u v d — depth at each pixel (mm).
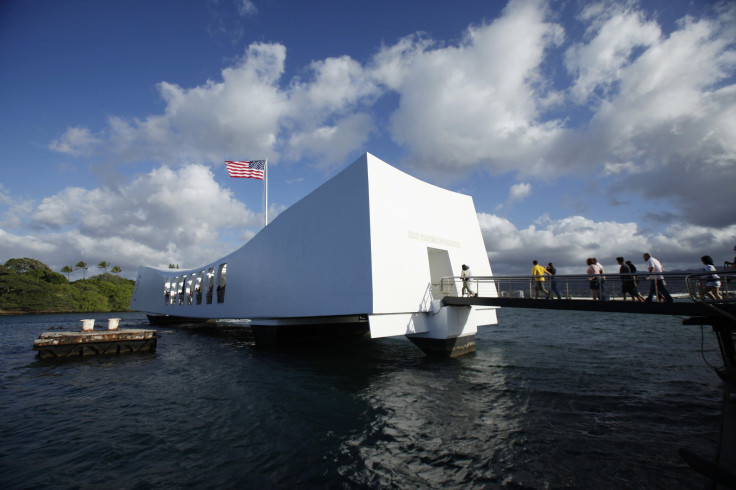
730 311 8047
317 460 5957
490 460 5898
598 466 5637
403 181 15930
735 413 5562
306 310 16469
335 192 15523
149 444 6758
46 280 74688
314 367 13922
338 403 9102
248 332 30844
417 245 15812
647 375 11477
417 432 7129
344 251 14578
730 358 8242
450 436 6922
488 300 13883
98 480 5434
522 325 30656
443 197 18781
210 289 29250
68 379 12555
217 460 6023
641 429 7129
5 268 68562
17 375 13344
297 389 10516
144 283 46375
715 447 6215
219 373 13180
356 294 13656
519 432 7070
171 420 8109
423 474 5457
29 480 5465
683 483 5090
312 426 7512
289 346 20094
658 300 10781
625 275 10680
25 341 24469
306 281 16719
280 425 7605
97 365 15281
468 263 19422
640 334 22531
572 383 10648
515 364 13688
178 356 17625
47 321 46250
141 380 12273
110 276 91750
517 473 5453
